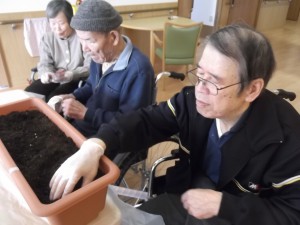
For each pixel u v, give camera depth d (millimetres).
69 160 614
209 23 5312
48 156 653
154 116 956
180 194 1021
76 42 1916
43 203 515
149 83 1203
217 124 858
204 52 677
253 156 777
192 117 919
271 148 743
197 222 877
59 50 1974
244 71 640
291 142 722
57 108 1206
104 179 541
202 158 964
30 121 795
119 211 632
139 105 1191
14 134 724
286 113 778
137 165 1284
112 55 1211
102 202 583
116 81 1235
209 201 693
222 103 692
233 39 629
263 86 696
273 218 667
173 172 1032
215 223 860
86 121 1281
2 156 583
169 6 3791
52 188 556
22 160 638
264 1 5934
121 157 1024
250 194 721
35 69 2074
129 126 888
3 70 2754
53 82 1874
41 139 715
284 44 5250
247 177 816
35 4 2664
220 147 843
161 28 2973
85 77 1887
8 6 2523
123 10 3291
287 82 3482
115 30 1131
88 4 1055
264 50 646
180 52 2973
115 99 1272
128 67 1190
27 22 2572
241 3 5402
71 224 548
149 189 1101
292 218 659
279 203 698
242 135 786
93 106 1352
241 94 685
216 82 660
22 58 2816
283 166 722
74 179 561
